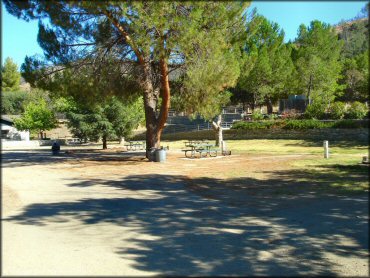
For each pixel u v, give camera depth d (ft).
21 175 48.85
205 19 58.34
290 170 54.85
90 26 63.77
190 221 27.07
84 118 103.50
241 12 65.62
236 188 41.24
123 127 106.11
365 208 30.55
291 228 25.61
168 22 53.31
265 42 155.33
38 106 155.22
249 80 150.10
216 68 63.57
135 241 22.13
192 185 43.24
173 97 75.46
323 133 107.34
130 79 70.38
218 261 19.30
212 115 74.08
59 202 32.50
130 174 52.03
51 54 63.21
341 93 137.80
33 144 142.72
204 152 80.18
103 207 30.99
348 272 17.99
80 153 92.43
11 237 21.70
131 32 58.85
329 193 37.19
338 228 25.39
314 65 132.46
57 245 20.62
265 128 127.03
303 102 142.10
